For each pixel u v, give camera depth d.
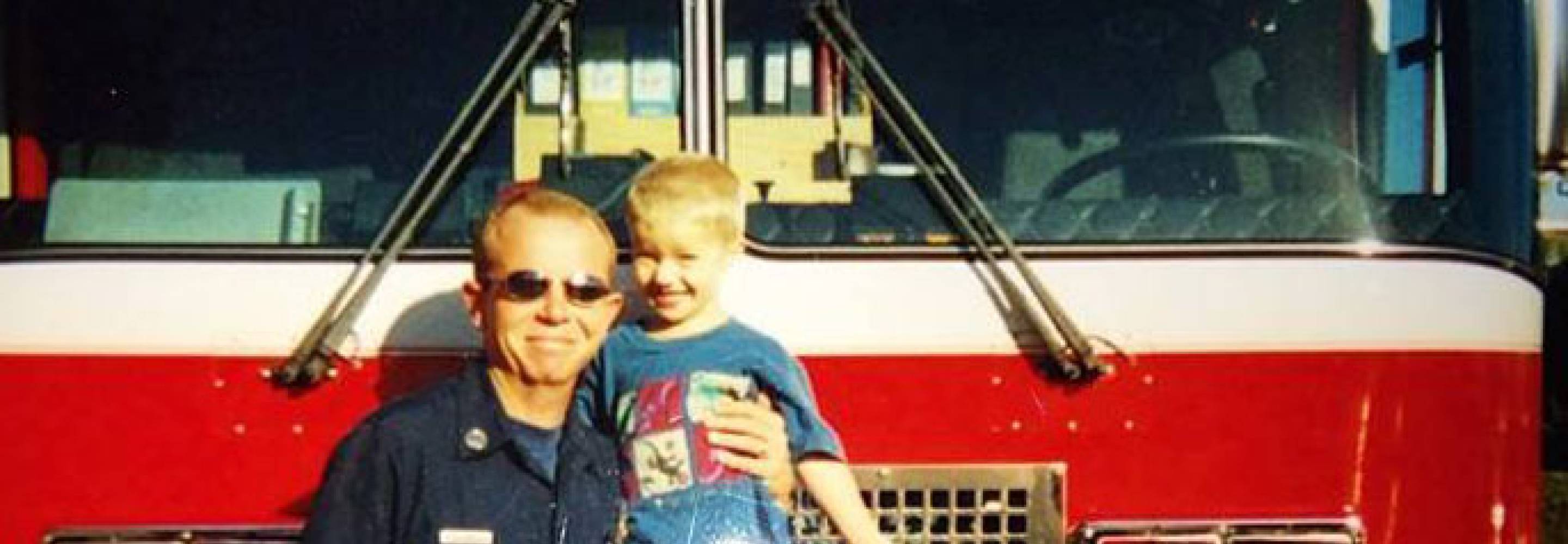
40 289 5.06
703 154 5.00
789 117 5.20
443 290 5.05
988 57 5.35
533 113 5.16
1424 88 5.48
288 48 5.28
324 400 5.03
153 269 5.07
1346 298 5.22
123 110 5.27
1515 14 5.54
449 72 5.25
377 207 5.19
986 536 5.12
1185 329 5.17
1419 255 5.27
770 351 4.63
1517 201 5.44
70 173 5.25
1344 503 5.20
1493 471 5.30
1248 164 5.36
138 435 5.04
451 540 4.30
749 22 5.21
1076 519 5.12
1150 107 5.38
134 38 5.29
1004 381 5.12
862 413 5.09
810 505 5.00
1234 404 5.18
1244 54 5.43
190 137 5.25
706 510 4.55
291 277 5.08
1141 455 5.14
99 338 5.05
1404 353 5.23
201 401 5.04
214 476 5.04
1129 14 5.40
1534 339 5.44
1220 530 5.15
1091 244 5.20
